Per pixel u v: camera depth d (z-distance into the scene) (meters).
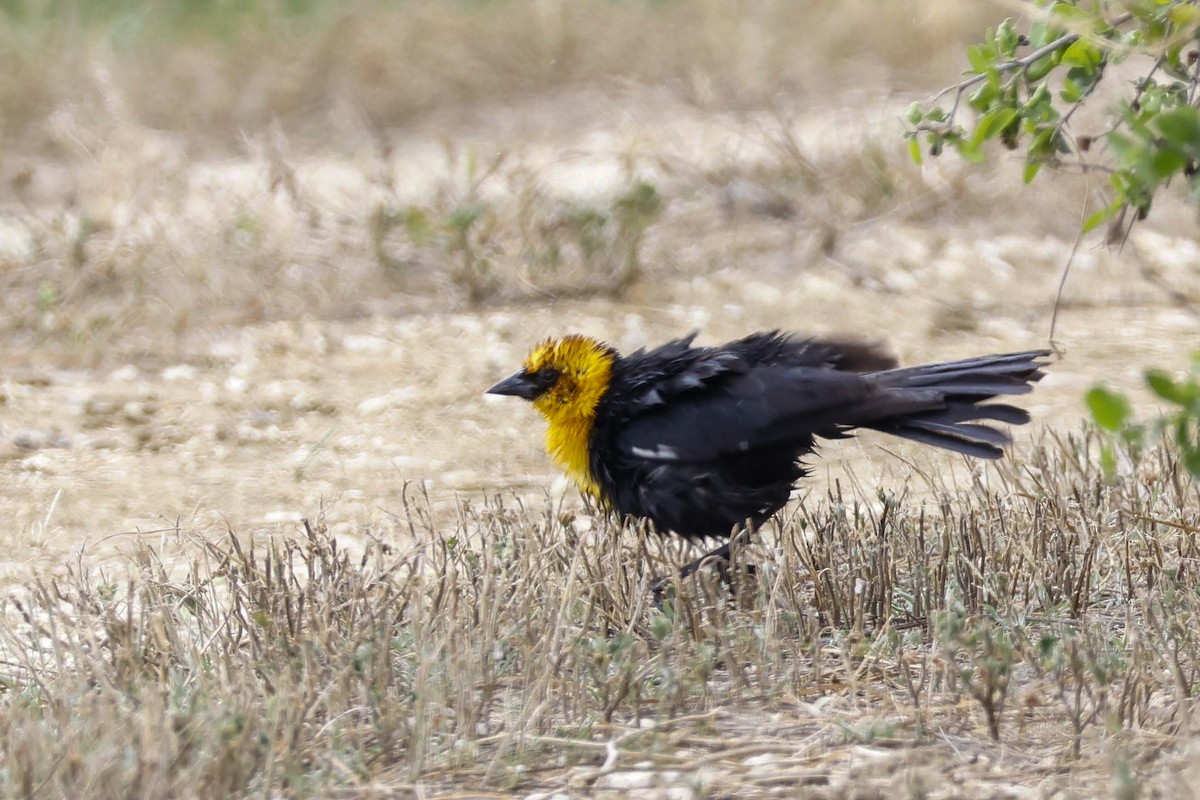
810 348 9.94
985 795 7.19
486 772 7.58
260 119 27.72
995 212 20.73
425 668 7.80
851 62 29.27
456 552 9.86
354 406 15.26
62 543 11.86
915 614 9.41
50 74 27.81
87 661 8.37
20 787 7.00
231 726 7.35
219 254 18.91
